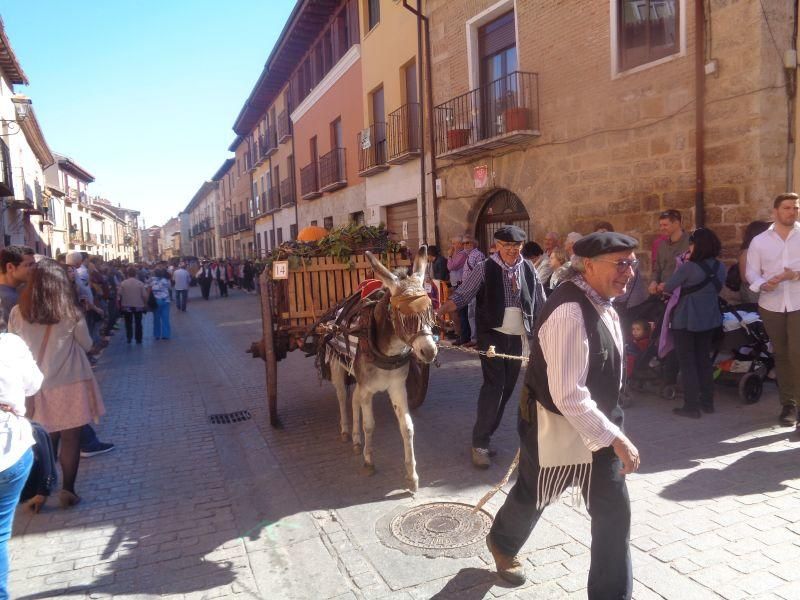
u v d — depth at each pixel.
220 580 3.33
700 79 7.50
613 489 2.49
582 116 9.40
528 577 3.15
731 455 4.66
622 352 2.57
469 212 12.42
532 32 10.28
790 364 5.16
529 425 2.71
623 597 2.48
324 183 21.44
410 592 3.10
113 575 3.42
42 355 4.22
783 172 7.09
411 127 14.52
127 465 5.24
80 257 10.66
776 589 2.93
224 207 53.81
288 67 25.45
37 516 4.23
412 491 4.31
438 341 4.54
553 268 6.66
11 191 17.62
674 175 8.04
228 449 5.57
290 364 9.70
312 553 3.56
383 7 15.47
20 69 19.78
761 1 6.81
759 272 5.24
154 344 13.05
